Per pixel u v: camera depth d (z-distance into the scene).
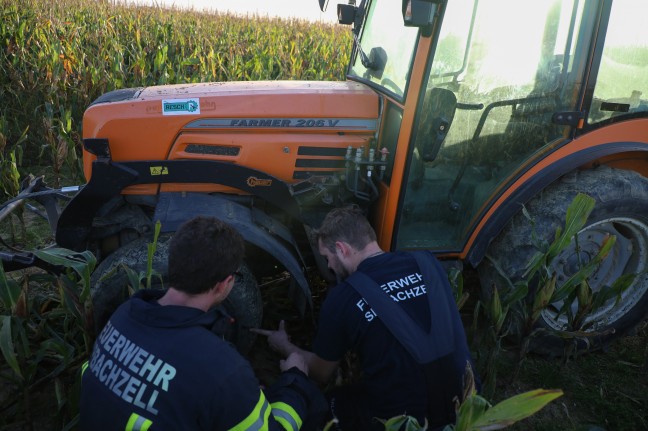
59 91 6.52
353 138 2.93
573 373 3.12
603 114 2.90
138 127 2.71
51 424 2.54
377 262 2.11
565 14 2.70
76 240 2.74
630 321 3.23
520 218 2.99
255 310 2.67
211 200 2.77
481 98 2.78
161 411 1.49
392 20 3.05
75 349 2.72
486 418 1.54
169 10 15.34
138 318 1.63
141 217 2.80
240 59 8.55
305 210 2.99
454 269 2.87
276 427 1.65
